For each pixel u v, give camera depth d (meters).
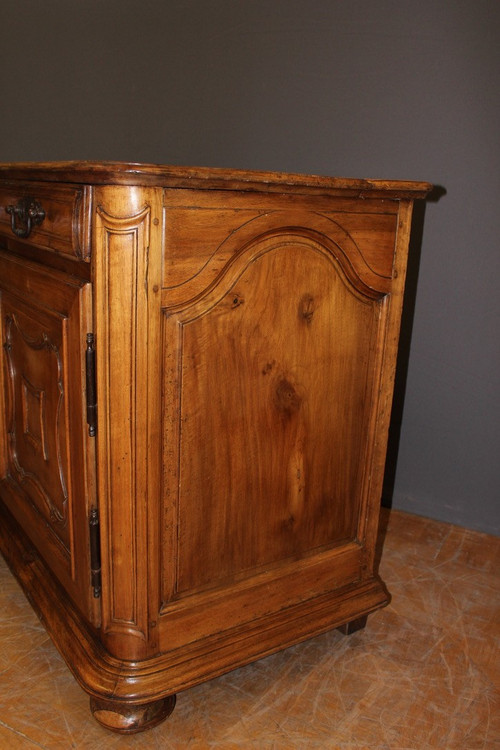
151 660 1.08
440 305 1.69
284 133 1.76
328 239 1.08
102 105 2.01
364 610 1.30
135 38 1.90
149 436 0.98
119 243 0.89
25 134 2.19
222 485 1.09
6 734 1.08
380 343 1.22
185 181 0.89
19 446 1.41
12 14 2.10
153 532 1.03
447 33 1.52
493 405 1.69
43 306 1.11
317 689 1.21
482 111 1.53
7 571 1.52
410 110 1.60
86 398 0.98
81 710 1.14
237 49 1.76
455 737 1.11
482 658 1.30
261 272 1.03
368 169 1.68
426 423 1.79
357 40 1.62
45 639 1.31
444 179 1.61
